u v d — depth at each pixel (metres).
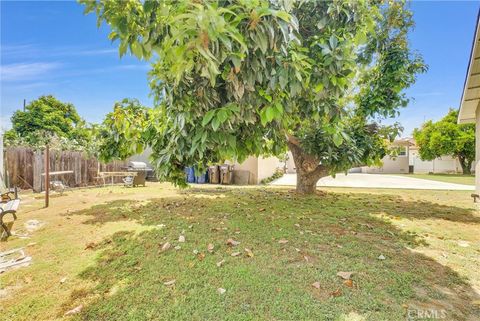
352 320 1.70
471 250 2.93
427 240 3.25
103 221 4.18
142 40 1.47
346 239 3.24
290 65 1.52
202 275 2.31
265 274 2.32
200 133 1.63
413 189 8.49
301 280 2.21
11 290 2.11
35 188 7.95
